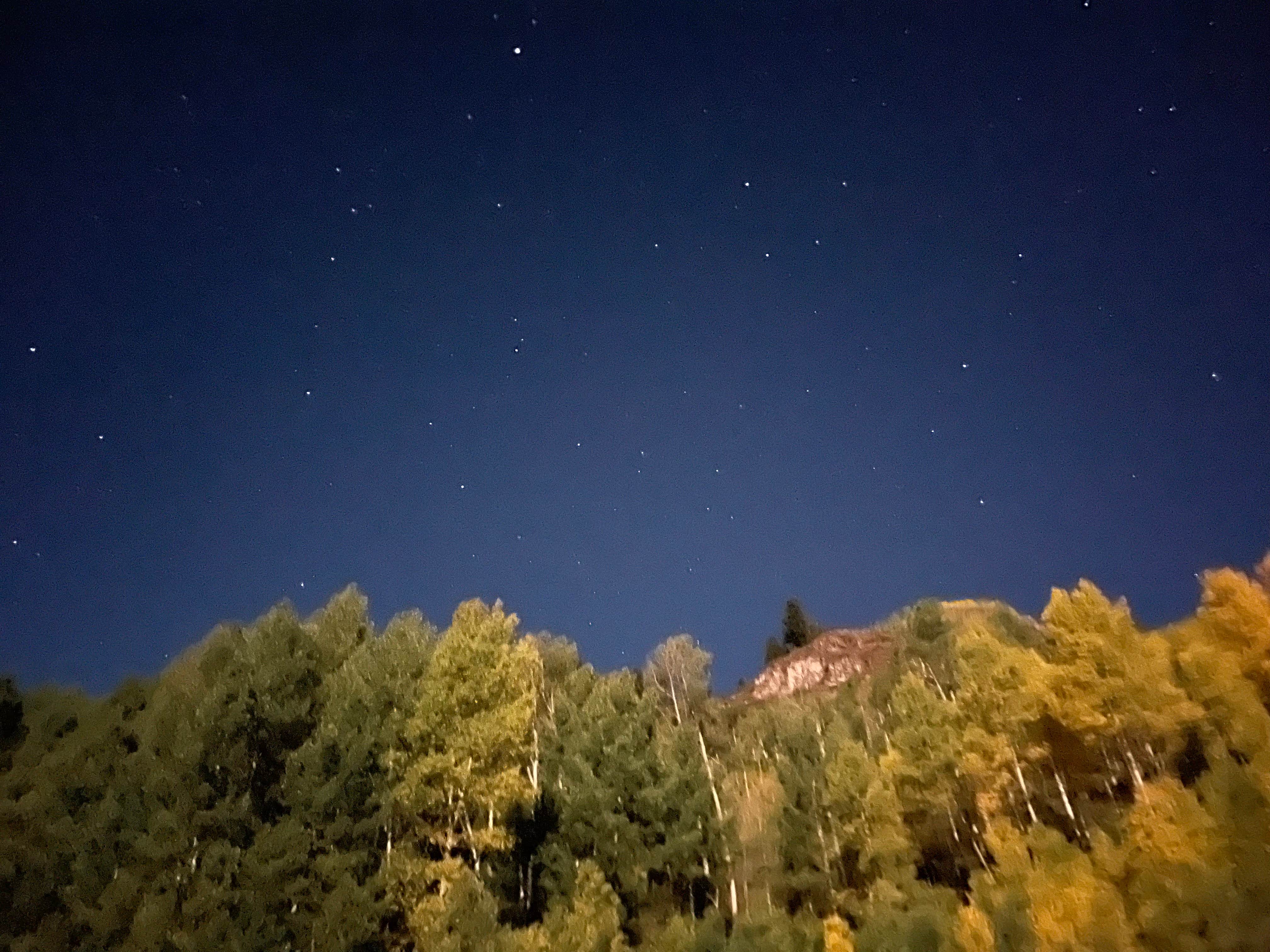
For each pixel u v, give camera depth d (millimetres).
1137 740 21734
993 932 16359
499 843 19969
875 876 24203
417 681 22516
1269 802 16312
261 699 18203
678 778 23312
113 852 16750
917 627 42500
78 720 25312
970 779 23172
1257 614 22844
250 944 15250
